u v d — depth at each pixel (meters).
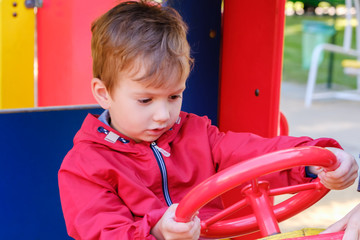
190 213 0.70
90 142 0.94
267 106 1.33
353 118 4.12
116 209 0.86
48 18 1.72
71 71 1.69
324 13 6.62
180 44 0.89
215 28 1.43
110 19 0.91
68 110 1.27
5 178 1.22
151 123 0.87
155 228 0.77
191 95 1.42
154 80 0.84
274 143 0.98
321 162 0.71
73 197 0.88
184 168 0.99
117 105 0.89
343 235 0.73
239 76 1.40
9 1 1.73
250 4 1.36
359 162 2.89
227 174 0.67
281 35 1.30
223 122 1.46
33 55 1.75
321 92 5.31
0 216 1.22
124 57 0.84
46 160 1.26
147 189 0.92
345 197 2.46
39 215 1.26
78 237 0.88
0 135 1.20
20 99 1.77
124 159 0.94
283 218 0.92
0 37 1.73
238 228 0.90
